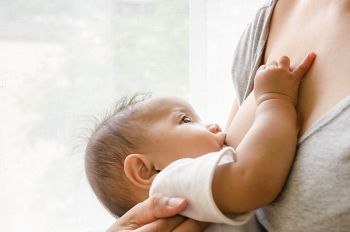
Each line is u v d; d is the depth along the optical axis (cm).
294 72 69
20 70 150
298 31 76
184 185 67
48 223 152
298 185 60
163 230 69
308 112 65
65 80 152
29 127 150
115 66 156
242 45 93
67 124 152
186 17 159
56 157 152
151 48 158
